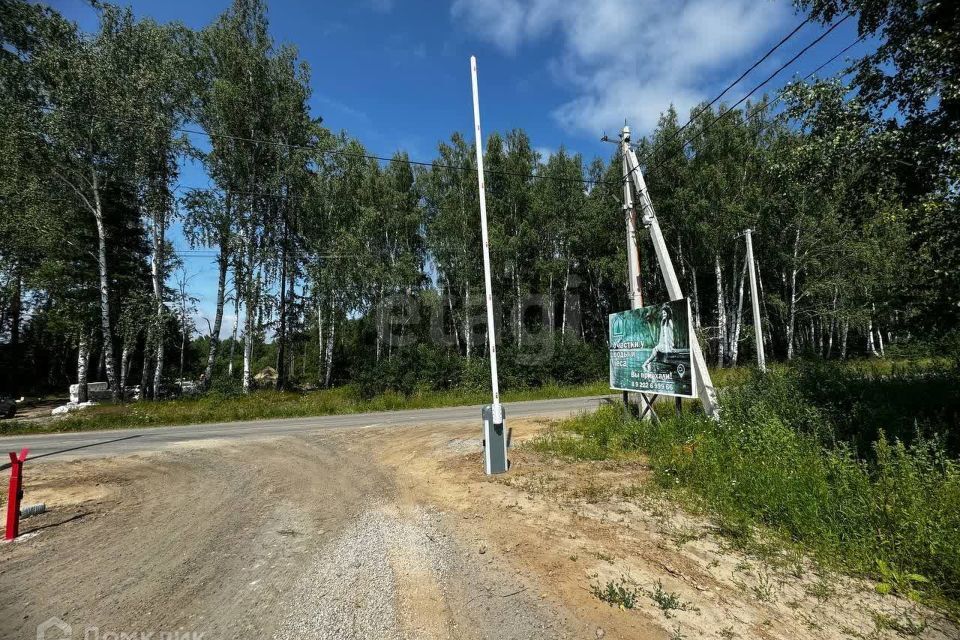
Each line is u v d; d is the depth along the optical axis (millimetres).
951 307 8500
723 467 5934
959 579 3320
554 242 31688
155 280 24031
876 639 2842
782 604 3240
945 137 6824
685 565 3857
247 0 26516
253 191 26578
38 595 3777
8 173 20359
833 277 28594
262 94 26609
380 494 6430
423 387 23172
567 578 3689
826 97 7418
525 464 7531
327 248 28125
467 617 3211
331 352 30812
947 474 4352
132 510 6113
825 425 6902
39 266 23172
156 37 22344
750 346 33844
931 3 6418
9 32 20312
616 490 5914
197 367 52812
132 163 22781
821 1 7398
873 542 3887
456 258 29453
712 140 26719
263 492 6781
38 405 32875
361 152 28484
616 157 29359
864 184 7875
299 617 3297
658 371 8797
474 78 7887
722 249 28062
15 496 5199
